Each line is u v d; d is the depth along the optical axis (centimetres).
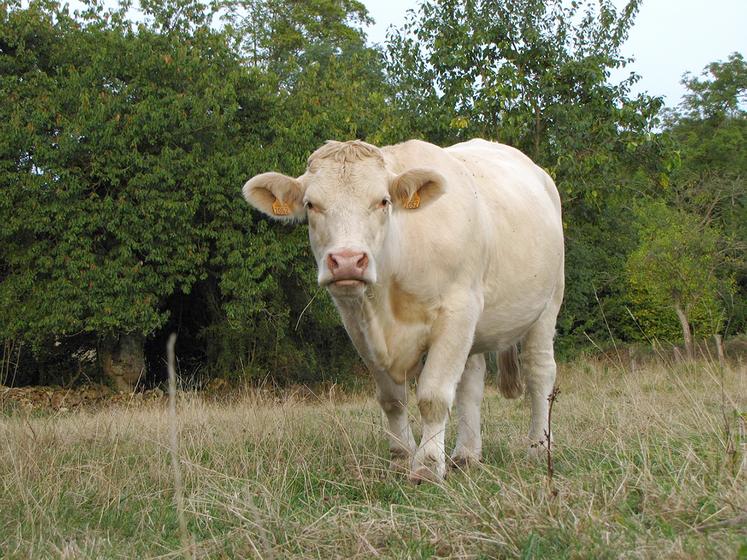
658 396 774
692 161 3647
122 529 441
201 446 611
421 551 344
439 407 531
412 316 547
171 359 276
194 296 2134
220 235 1744
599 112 1653
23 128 1630
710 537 311
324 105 2089
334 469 549
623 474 411
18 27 1770
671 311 2300
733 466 394
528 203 665
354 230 482
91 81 1708
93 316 1706
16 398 1664
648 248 2144
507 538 331
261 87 1909
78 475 526
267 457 571
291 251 1784
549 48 1652
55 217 1652
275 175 518
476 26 1661
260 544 368
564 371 1393
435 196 513
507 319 633
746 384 933
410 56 1700
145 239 1669
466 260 555
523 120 1630
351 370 2197
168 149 1672
